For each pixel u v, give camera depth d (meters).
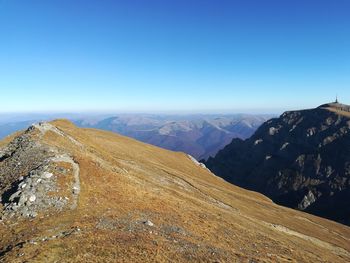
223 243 42.62
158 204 49.16
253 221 72.44
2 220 34.19
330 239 93.75
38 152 51.91
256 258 39.62
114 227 35.88
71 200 39.66
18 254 27.11
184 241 37.50
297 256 50.12
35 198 37.78
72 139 74.44
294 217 112.19
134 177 67.06
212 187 102.38
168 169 100.44
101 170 51.06
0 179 45.59
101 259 28.09
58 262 26.67
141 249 31.59
